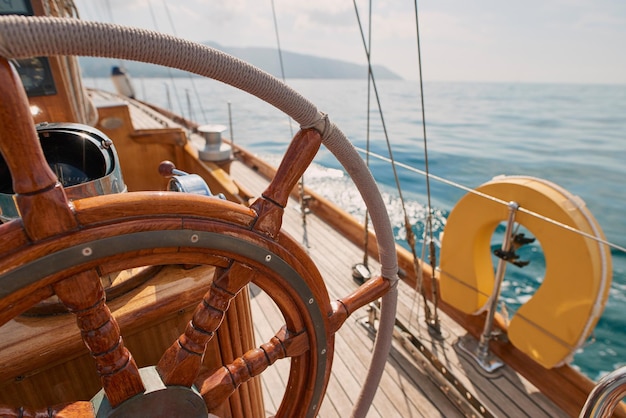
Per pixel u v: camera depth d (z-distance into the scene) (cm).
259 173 470
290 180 69
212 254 64
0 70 42
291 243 74
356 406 121
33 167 46
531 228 179
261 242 68
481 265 214
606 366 348
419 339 208
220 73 56
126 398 65
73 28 44
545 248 176
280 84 62
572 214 165
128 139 369
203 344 71
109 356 61
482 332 212
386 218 89
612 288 485
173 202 58
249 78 58
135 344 94
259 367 82
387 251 94
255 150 1358
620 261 570
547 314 180
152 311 88
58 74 252
